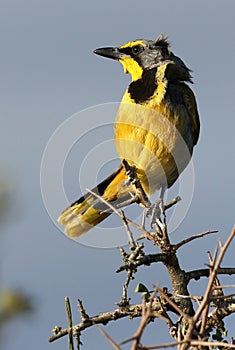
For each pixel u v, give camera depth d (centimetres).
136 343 419
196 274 686
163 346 427
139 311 654
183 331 615
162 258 666
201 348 512
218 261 469
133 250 646
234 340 588
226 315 649
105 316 654
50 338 650
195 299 625
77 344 649
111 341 414
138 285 658
